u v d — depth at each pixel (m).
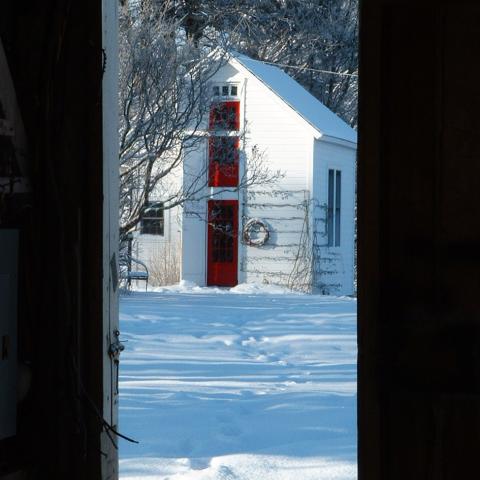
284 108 31.80
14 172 4.24
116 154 4.62
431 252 3.73
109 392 4.43
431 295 3.73
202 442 7.93
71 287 4.27
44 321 4.29
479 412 3.69
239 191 32.09
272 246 32.09
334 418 8.91
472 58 3.72
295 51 45.22
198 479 6.82
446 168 3.73
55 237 4.29
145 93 22.14
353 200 36.34
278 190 31.98
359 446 3.74
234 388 10.80
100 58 4.30
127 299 23.58
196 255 32.44
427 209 3.73
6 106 4.18
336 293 34.44
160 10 25.41
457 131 3.72
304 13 45.22
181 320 18.72
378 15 3.74
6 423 4.16
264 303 23.69
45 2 4.32
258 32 44.22
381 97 3.76
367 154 3.74
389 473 3.73
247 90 32.06
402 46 3.75
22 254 4.30
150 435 8.19
